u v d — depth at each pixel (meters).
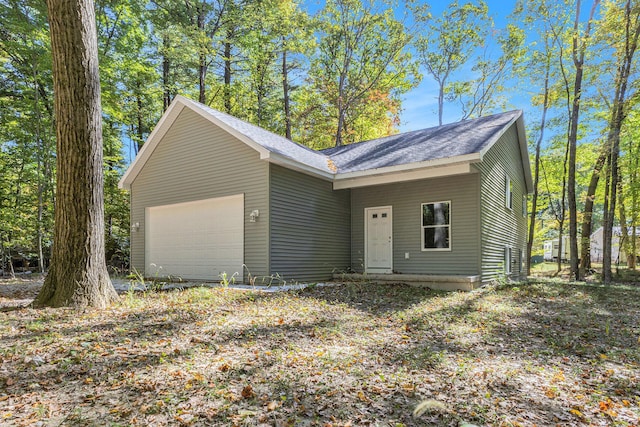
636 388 3.46
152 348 4.00
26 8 12.59
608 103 13.30
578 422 2.75
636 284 13.44
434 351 4.40
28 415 2.57
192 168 10.84
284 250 9.61
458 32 21.33
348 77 22.61
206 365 3.60
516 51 20.16
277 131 23.30
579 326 6.06
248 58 20.52
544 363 4.14
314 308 6.48
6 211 13.19
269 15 18.58
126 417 2.59
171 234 11.35
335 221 11.49
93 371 3.34
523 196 16.22
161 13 17.31
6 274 14.90
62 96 5.92
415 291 8.70
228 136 10.11
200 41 16.64
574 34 13.67
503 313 6.83
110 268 15.98
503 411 2.89
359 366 3.78
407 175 9.95
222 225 10.17
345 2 20.91
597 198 18.47
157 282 9.97
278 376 3.40
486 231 10.39
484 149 8.84
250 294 7.39
